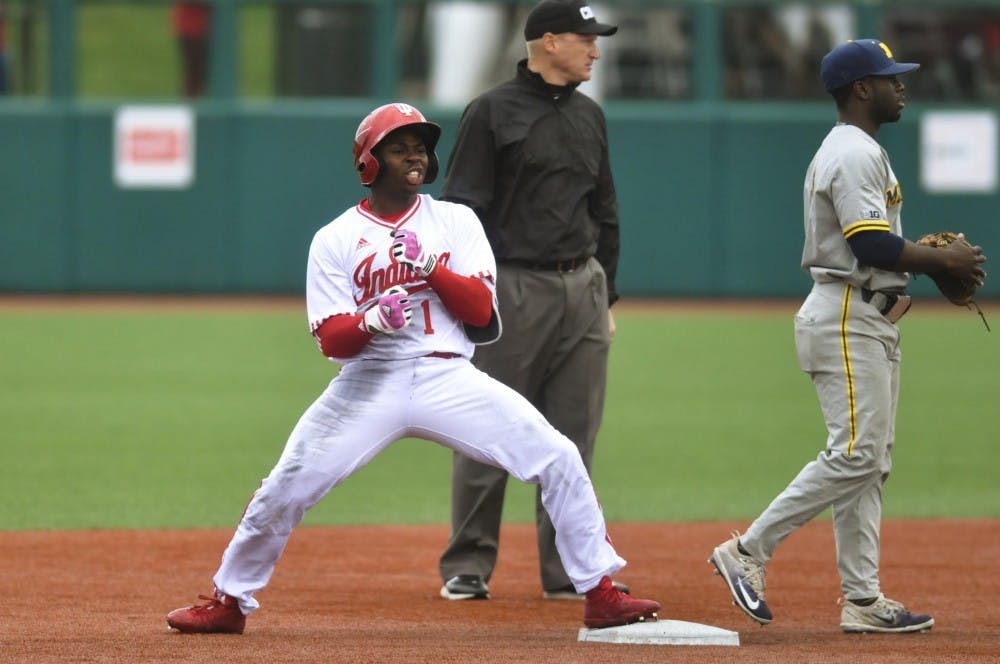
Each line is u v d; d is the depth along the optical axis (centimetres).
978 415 5150
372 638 2166
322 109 8569
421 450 4562
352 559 2947
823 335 2184
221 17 8562
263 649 2047
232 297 8688
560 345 2578
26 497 3591
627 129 8600
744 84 8650
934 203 8719
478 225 2122
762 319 8000
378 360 2062
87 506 3488
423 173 2084
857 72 2205
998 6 8650
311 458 2052
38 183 8594
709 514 3541
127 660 1975
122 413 4988
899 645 2136
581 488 2067
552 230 2533
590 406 2598
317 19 8588
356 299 2067
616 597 2116
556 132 2531
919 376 6144
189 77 8656
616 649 2062
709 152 8619
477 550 2581
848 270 2173
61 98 8575
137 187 8600
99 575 2708
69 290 8656
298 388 5616
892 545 3131
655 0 8581
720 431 4816
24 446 4347
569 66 2519
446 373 2059
